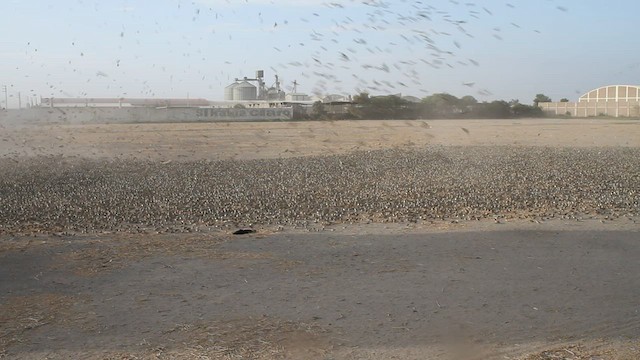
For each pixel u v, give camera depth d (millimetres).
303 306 6383
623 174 17719
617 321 5891
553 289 6895
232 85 60188
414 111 36594
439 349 5238
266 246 9133
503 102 53219
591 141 30609
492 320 5930
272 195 14359
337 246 9086
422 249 8828
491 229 10258
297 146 28469
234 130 37719
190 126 41406
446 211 11969
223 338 5512
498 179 16703
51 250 8914
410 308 6289
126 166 20906
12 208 12805
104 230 10578
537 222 10844
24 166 20828
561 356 5062
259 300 6590
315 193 14625
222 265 8031
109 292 6906
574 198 13445
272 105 54375
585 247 8906
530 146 27719
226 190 15281
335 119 39094
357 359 5031
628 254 8477
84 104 50906
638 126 41531
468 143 29578
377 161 21828
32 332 5715
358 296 6695
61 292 6930
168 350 5258
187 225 10961
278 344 5367
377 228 10484
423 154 24047
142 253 8703
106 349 5301
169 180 17312
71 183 16766
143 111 46781
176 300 6613
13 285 7215
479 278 7340
